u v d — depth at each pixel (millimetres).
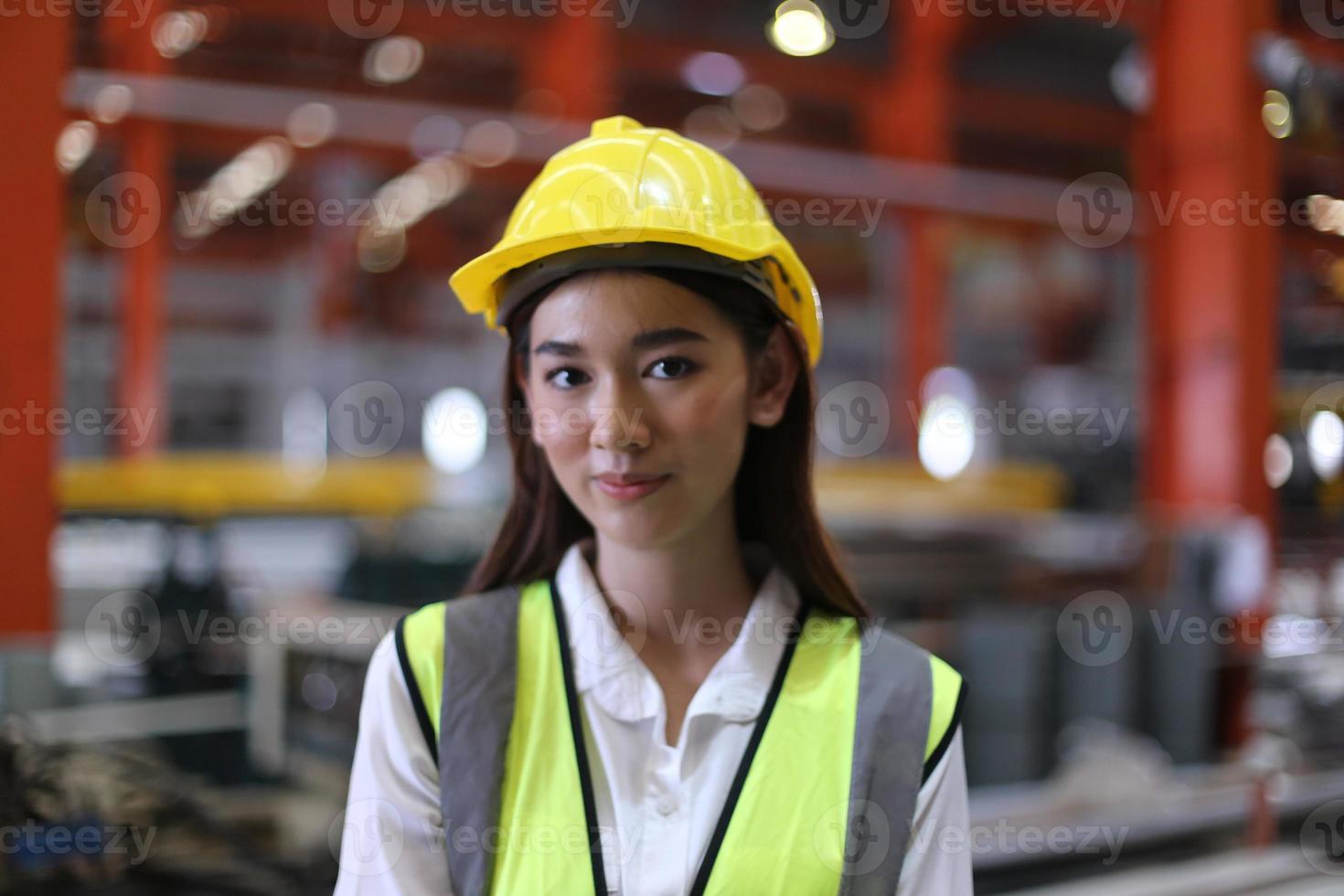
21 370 1709
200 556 2389
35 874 1506
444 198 6250
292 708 1910
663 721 831
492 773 799
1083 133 6789
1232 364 3135
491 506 3307
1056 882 1878
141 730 1769
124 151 2889
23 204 1704
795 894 772
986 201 4547
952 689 862
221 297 6211
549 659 859
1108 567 3121
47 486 1730
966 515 3408
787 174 4172
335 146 4602
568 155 882
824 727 843
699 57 5562
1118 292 6980
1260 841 2104
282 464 3492
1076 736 2525
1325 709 2736
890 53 5922
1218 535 2945
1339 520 2932
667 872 782
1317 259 3139
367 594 2879
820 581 950
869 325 7047
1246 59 3107
